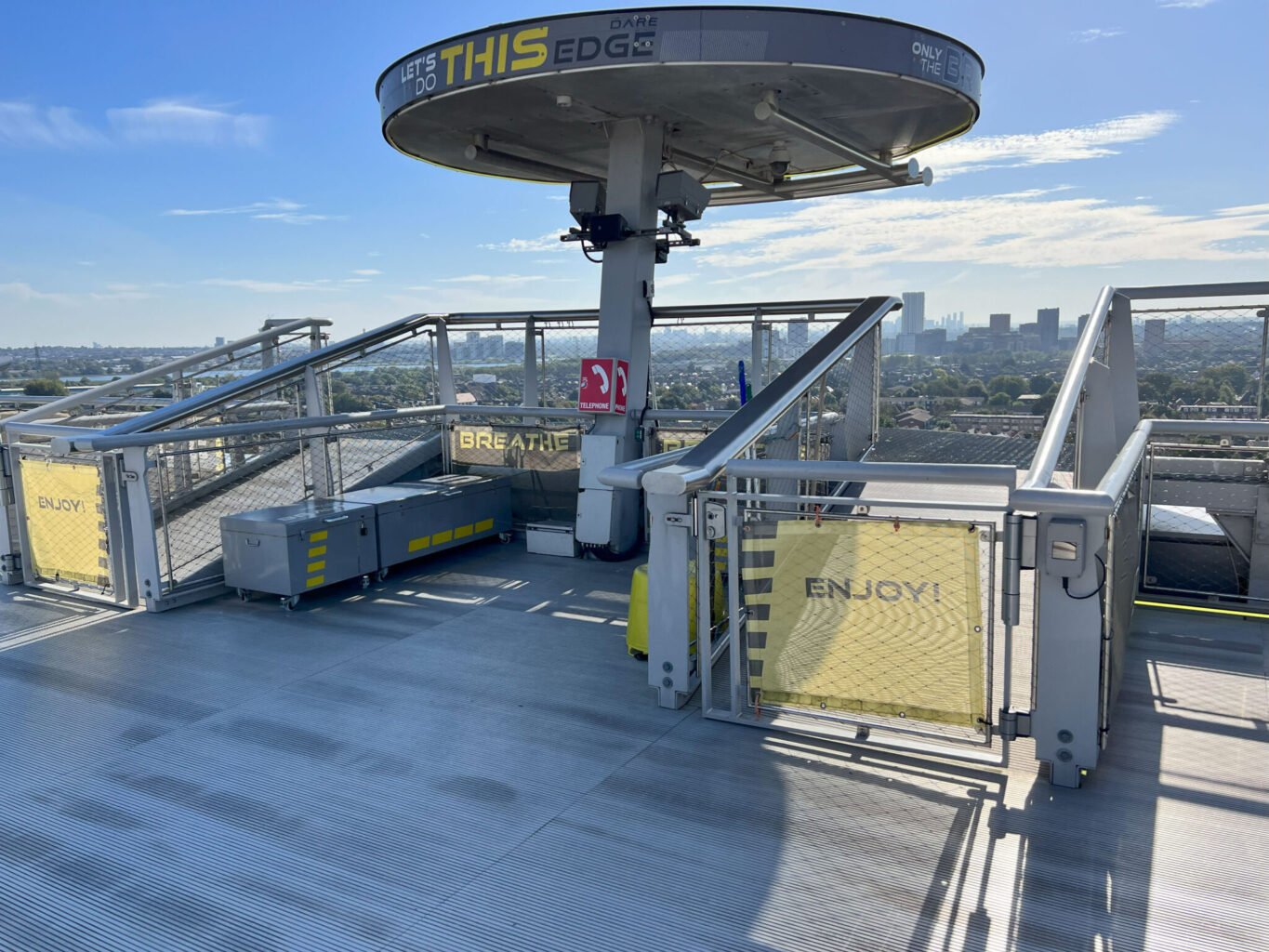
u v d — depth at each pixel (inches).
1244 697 224.5
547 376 440.8
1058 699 175.5
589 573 366.6
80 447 284.4
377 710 221.5
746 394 358.0
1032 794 175.5
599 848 157.3
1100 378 295.0
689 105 333.7
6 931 135.2
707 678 213.2
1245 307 320.2
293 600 310.0
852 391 372.5
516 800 175.0
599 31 275.4
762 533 199.8
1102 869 148.7
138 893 144.8
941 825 164.1
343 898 142.9
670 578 216.7
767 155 430.6
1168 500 311.1
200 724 213.3
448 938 132.6
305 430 392.5
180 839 161.6
